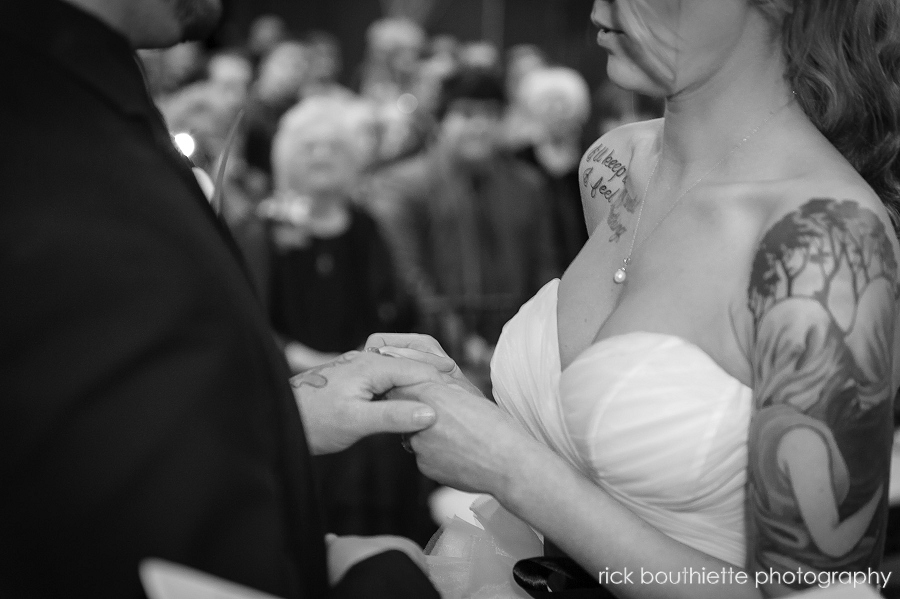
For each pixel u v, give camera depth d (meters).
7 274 0.77
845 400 0.96
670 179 1.22
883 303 0.98
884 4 1.12
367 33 8.92
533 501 1.11
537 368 1.27
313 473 0.97
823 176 1.06
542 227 4.39
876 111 1.16
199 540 0.77
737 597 1.06
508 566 1.34
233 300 0.84
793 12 1.11
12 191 0.79
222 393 0.80
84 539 0.76
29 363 0.76
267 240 3.26
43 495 0.76
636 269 1.19
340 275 3.33
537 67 6.92
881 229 1.01
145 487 0.76
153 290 0.78
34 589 0.78
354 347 3.34
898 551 1.55
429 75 5.66
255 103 5.34
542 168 4.77
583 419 1.14
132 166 0.83
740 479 1.09
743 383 1.08
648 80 1.16
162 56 4.87
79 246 0.78
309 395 1.22
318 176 3.30
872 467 0.98
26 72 0.83
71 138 0.82
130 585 0.76
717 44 1.11
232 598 0.72
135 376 0.77
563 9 7.94
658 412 1.09
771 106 1.14
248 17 8.49
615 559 1.08
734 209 1.10
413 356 1.33
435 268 4.21
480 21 8.62
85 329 0.77
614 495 1.16
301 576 0.88
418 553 1.07
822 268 0.98
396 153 4.99
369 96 6.77
